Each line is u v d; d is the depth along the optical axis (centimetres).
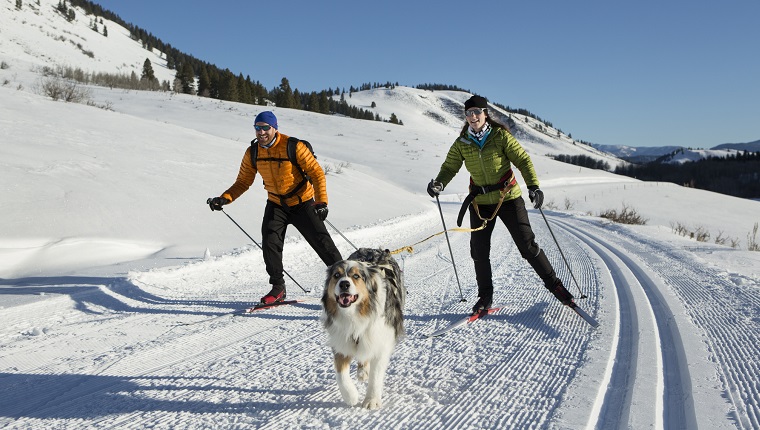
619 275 781
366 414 333
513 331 512
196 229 1132
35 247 883
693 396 337
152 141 1836
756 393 337
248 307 631
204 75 8938
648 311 559
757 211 3891
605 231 1555
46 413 338
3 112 1748
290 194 610
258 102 9406
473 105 525
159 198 1237
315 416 331
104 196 1158
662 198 4422
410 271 878
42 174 1181
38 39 11912
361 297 339
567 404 331
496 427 306
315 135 5600
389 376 402
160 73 14625
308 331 532
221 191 1406
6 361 436
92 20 16712
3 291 668
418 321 562
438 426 312
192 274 808
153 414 336
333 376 407
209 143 2097
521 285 741
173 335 515
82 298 633
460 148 551
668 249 1081
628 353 434
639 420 305
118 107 4797
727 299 599
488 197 553
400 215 1834
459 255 1062
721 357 407
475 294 689
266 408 345
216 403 354
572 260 948
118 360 442
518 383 374
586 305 603
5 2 13062
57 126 1703
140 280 728
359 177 2680
